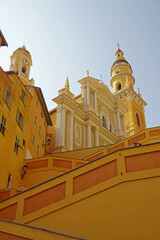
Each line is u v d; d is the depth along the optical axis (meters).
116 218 11.38
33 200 13.63
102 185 12.34
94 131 42.16
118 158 12.59
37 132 31.03
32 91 30.48
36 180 23.20
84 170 13.17
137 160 12.25
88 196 12.41
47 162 23.80
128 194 11.64
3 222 10.29
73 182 13.18
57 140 36.69
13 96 23.42
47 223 12.66
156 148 12.15
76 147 38.19
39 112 32.59
